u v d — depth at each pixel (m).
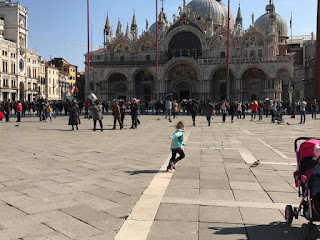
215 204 8.75
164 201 8.95
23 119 47.31
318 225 6.81
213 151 17.52
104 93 100.00
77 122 29.98
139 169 13.02
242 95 89.88
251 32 91.25
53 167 13.22
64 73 139.12
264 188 10.31
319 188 6.54
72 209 8.31
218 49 94.88
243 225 7.44
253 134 26.67
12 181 10.94
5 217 7.72
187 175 12.02
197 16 109.38
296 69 108.75
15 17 94.00
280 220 7.75
